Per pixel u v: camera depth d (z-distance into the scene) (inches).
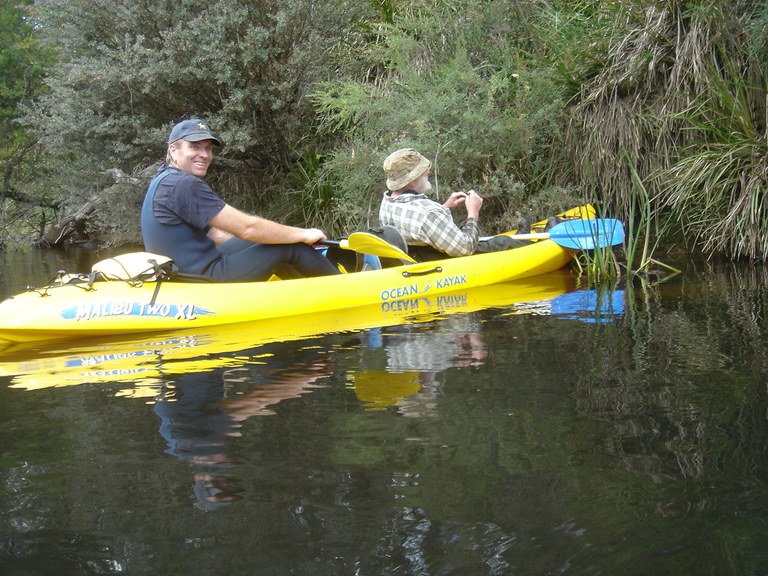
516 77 253.0
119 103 305.0
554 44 253.4
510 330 121.6
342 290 153.1
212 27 280.8
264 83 296.0
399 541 51.8
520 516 54.7
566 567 48.1
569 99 247.3
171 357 111.1
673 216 229.1
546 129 250.5
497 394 84.5
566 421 74.2
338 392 87.7
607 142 238.4
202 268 147.6
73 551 51.9
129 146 295.3
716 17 214.7
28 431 77.6
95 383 96.6
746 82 212.4
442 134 240.4
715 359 95.7
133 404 85.8
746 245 201.2
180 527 54.8
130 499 59.7
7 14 470.6
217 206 143.6
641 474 60.9
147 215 146.6
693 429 70.4
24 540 53.6
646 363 95.3
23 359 114.3
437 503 57.2
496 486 59.8
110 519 56.4
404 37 273.9
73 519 56.6
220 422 78.0
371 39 312.8
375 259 173.6
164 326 134.6
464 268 174.6
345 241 156.7
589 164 245.0
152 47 301.3
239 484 61.8
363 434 72.6
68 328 129.4
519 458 65.2
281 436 72.9
